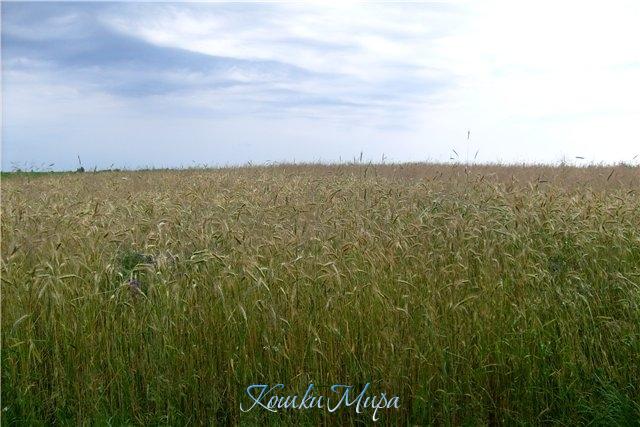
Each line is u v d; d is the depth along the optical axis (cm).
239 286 557
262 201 932
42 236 662
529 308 586
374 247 632
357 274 582
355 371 534
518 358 549
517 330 574
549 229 720
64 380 532
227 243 640
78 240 650
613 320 583
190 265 577
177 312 543
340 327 546
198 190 1238
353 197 946
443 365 527
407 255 611
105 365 545
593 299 619
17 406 520
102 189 1424
